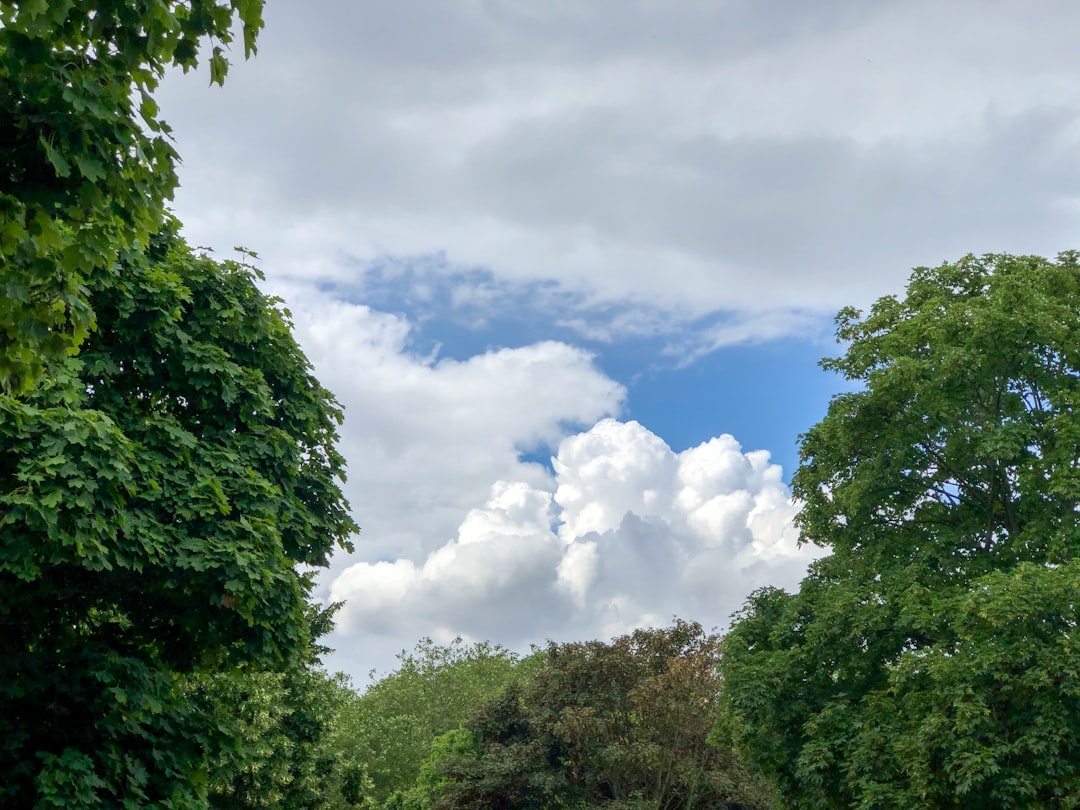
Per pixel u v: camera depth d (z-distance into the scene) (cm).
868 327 2550
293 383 1809
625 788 4381
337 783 3158
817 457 2495
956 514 2323
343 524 1816
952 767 1827
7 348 732
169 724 1394
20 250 669
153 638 1475
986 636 1880
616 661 4481
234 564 1341
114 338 1524
